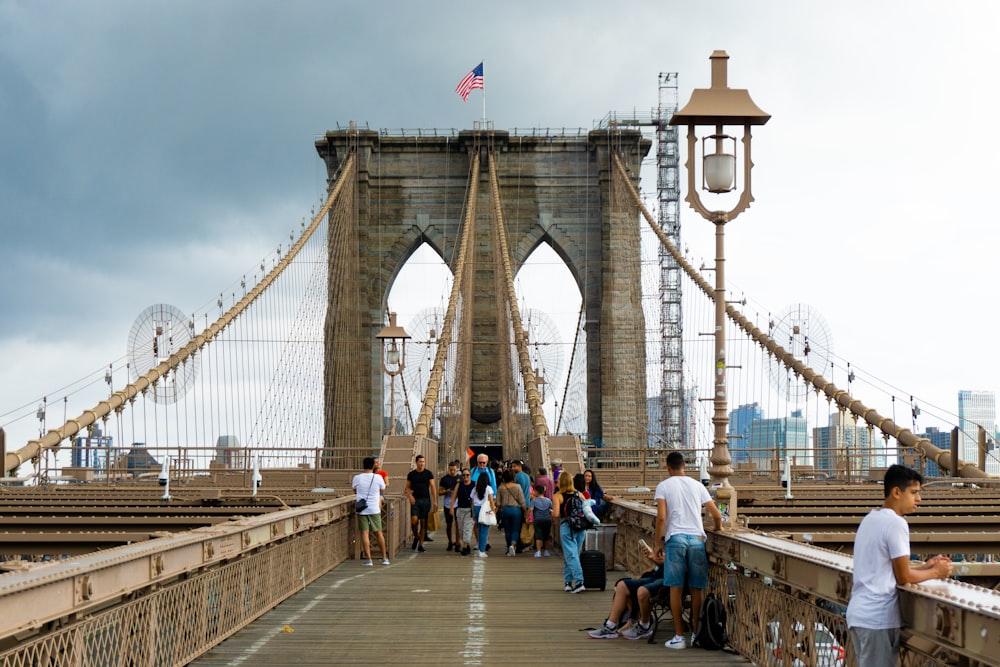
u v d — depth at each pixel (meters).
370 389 71.56
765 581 9.45
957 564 7.84
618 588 11.55
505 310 50.84
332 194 64.81
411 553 23.09
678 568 10.76
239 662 9.99
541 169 74.25
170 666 9.28
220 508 18.14
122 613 8.02
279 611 13.42
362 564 19.94
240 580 11.96
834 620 7.64
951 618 5.82
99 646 7.52
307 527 15.93
